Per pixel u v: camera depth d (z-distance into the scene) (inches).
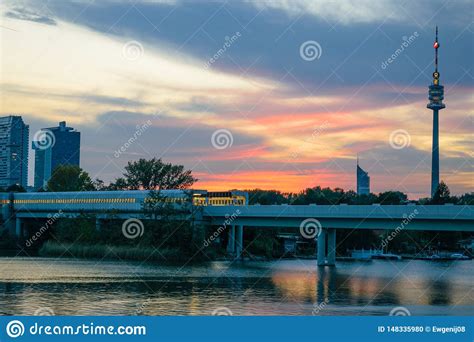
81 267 6082.7
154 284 4596.5
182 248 7421.3
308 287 4505.4
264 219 7199.8
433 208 5639.8
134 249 7431.1
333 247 7012.8
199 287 4424.2
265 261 7721.5
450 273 6008.9
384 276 5526.6
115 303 3604.8
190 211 7760.8
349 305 3602.4
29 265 6309.1
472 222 5482.3
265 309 3415.4
